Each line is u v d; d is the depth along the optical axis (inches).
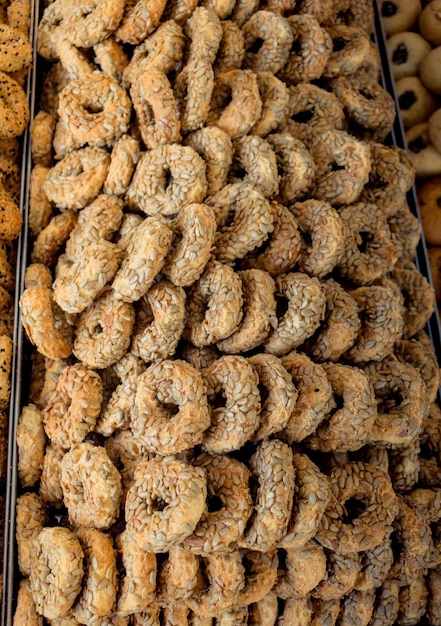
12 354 29.4
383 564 27.9
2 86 31.6
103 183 30.5
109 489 26.6
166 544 25.3
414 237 34.1
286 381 26.7
